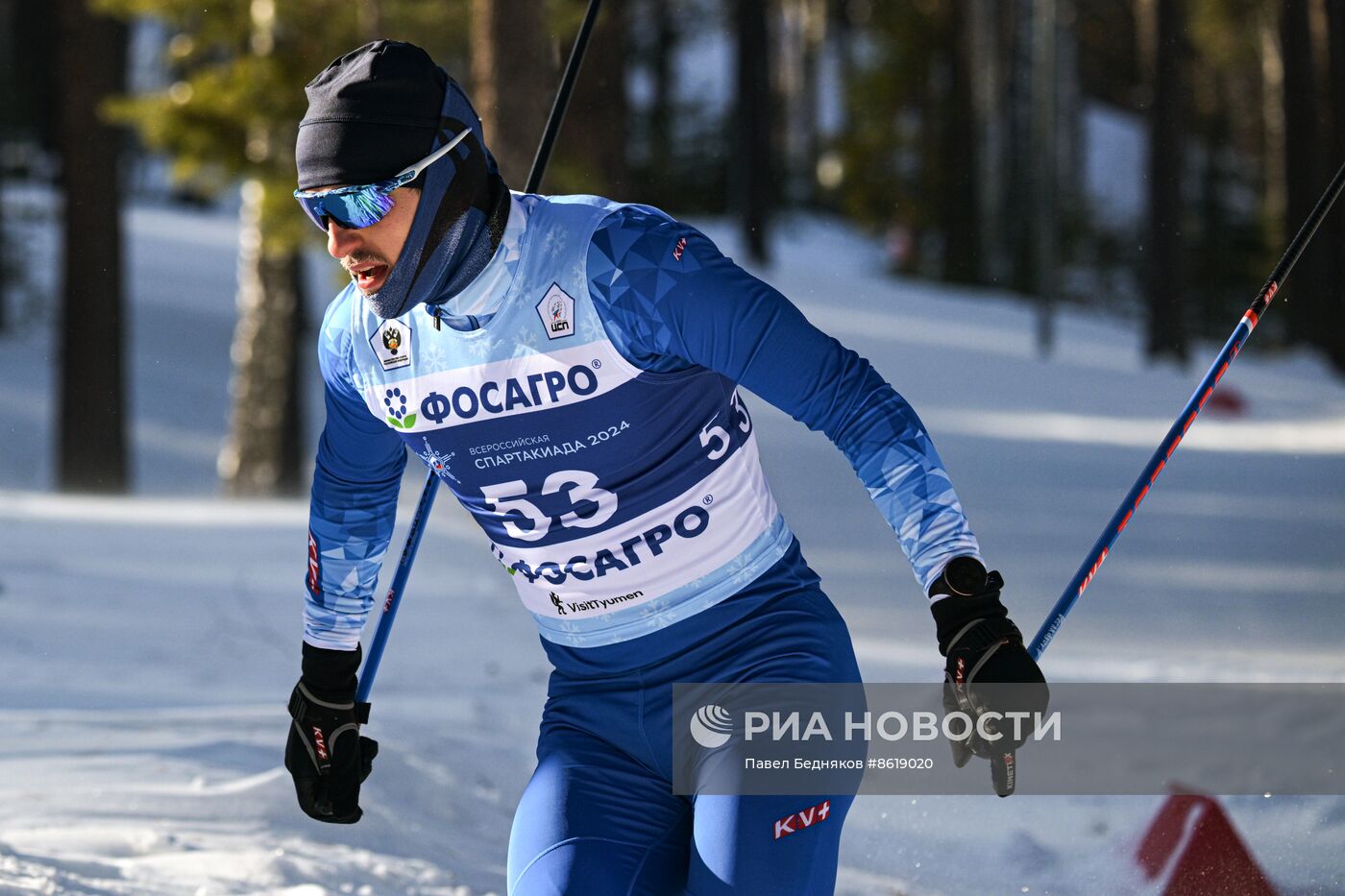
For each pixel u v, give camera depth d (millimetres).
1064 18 145625
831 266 129250
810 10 156500
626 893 8859
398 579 10656
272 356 60781
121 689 22000
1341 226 108312
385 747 17109
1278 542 44812
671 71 147000
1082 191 153250
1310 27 112875
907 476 8664
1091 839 16125
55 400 83812
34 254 104625
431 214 8562
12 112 128750
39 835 13617
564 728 9656
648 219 8852
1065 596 10047
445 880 13750
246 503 50812
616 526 9117
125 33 107750
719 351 8672
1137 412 80000
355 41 52156
